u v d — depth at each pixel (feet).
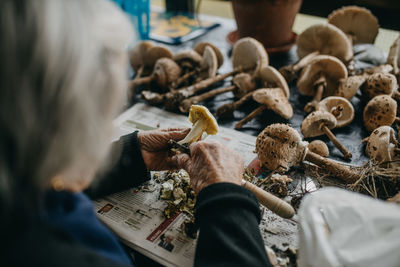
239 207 1.64
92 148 0.99
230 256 1.47
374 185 2.32
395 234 1.26
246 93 3.98
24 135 0.83
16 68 0.79
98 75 0.91
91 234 1.12
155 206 2.46
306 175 2.77
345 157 3.05
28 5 0.79
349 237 1.37
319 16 7.38
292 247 2.09
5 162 0.85
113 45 0.95
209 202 1.66
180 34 5.85
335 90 3.76
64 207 1.13
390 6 6.46
